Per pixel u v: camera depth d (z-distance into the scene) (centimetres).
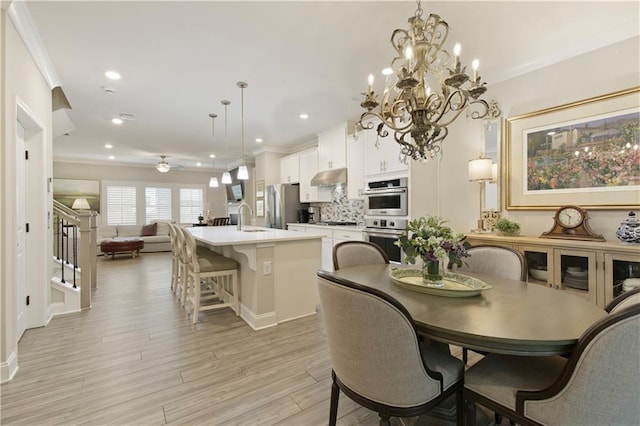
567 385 100
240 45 254
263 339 259
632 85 235
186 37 242
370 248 253
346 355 126
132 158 792
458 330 113
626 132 237
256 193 709
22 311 265
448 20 220
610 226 247
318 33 237
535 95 289
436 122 179
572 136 265
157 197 917
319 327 286
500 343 107
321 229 504
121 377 199
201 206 984
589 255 230
